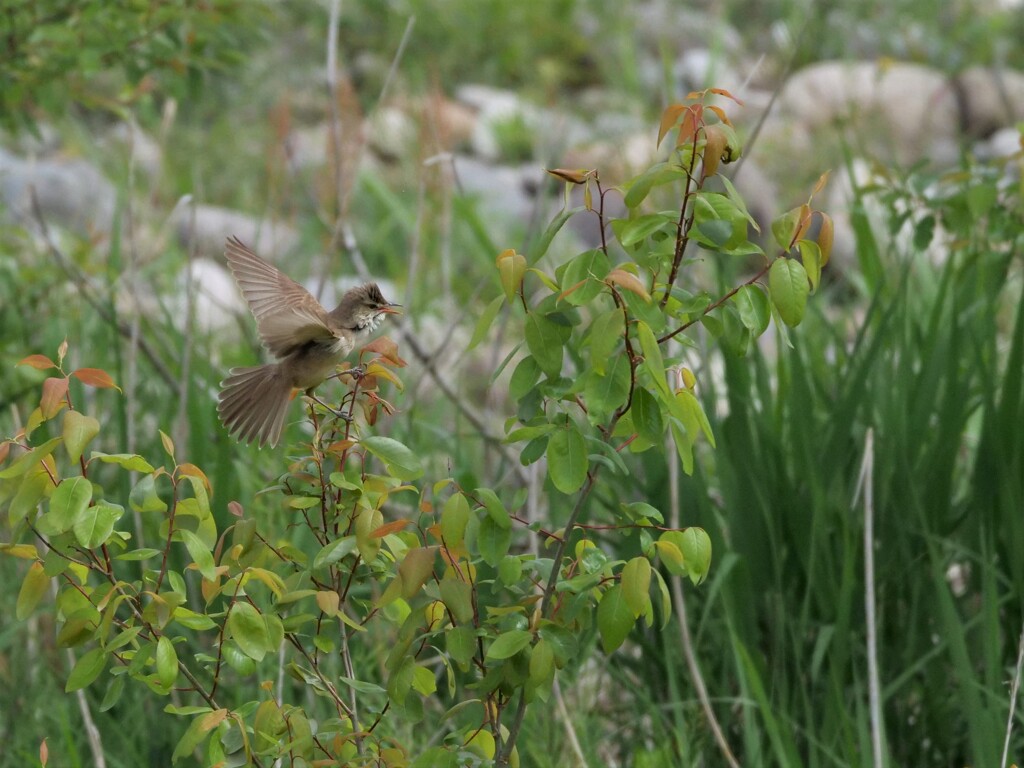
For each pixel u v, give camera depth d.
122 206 16.70
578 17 33.72
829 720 9.11
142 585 6.44
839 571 9.88
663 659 9.85
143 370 13.02
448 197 13.20
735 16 34.28
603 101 29.22
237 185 23.34
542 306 5.86
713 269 11.45
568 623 6.20
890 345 10.40
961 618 10.00
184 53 12.34
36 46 12.08
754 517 9.88
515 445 11.41
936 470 9.88
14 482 6.07
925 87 27.78
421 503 6.49
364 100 28.36
